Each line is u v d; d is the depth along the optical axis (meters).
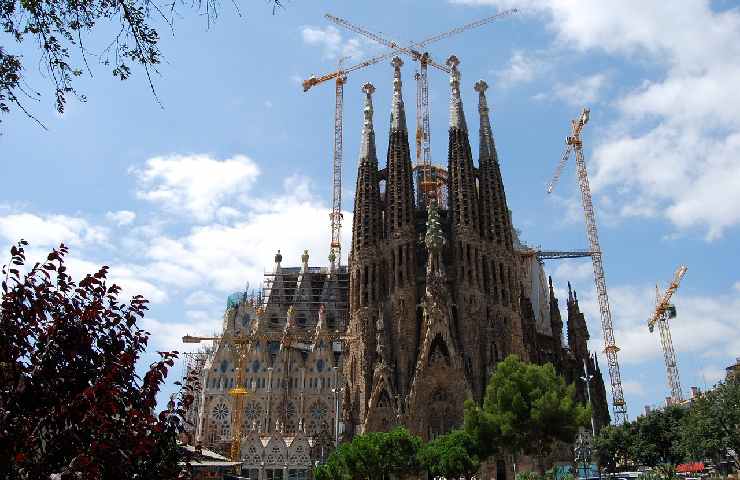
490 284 134.25
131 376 12.80
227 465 60.34
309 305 178.38
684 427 73.31
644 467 105.69
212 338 157.50
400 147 145.12
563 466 98.25
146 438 12.31
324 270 190.38
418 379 119.25
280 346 158.12
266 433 136.88
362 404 122.19
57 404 11.70
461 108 150.88
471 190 141.38
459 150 144.62
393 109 150.12
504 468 115.44
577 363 153.75
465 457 78.44
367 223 141.50
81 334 12.38
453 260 137.00
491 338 128.38
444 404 119.75
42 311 12.21
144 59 12.84
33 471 11.39
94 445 11.57
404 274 132.12
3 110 12.69
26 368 11.99
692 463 98.25
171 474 13.94
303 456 126.25
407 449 75.94
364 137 151.50
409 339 127.25
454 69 156.62
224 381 152.12
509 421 77.00
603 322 188.50
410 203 139.75
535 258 186.25
